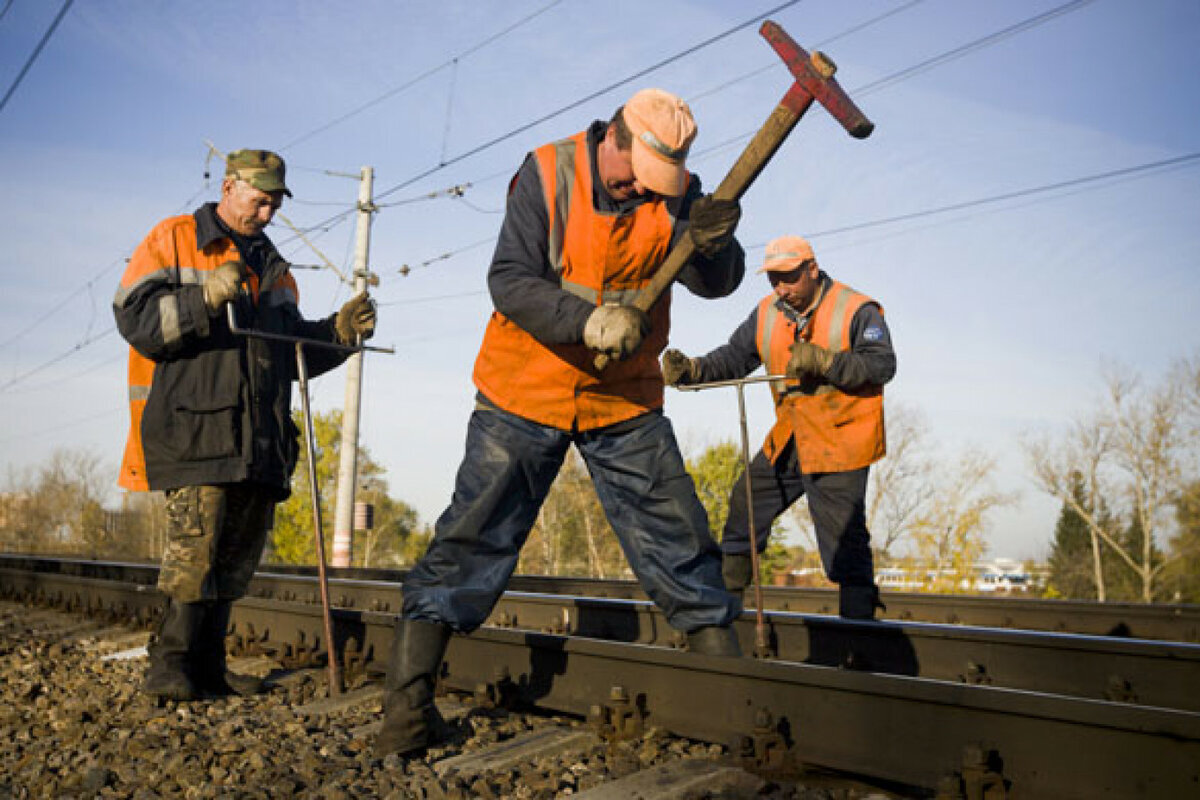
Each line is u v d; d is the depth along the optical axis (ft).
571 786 7.70
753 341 15.53
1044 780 6.64
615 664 9.70
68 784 8.43
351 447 64.49
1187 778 6.02
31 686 12.78
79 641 18.45
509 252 8.70
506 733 9.45
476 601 9.02
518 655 10.93
